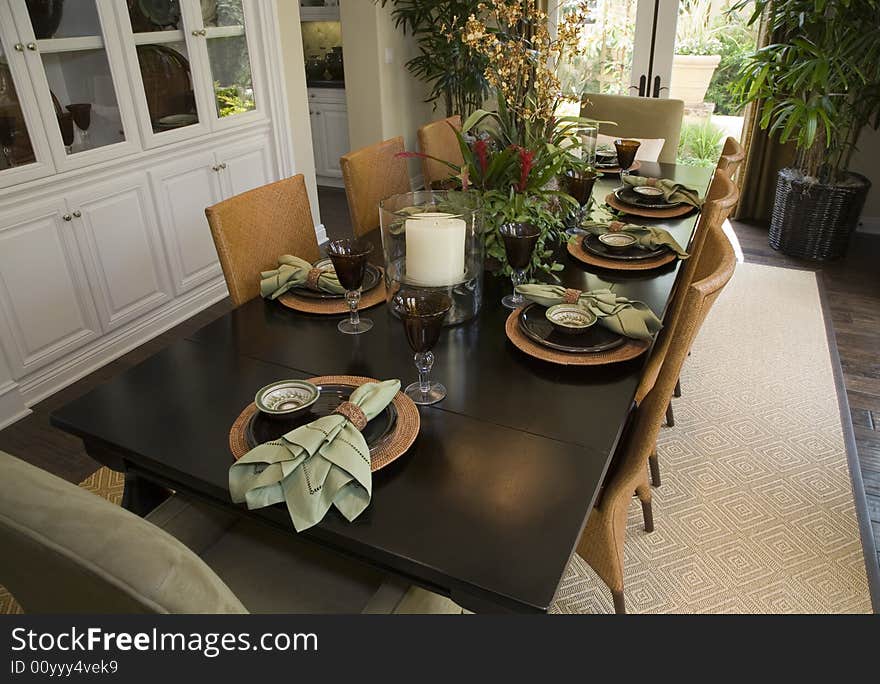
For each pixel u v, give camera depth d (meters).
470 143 2.05
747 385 2.74
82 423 1.28
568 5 4.30
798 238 3.93
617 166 2.92
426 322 1.20
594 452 1.17
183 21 3.03
